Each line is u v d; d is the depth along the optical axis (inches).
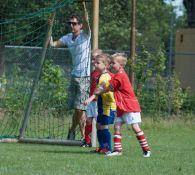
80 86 1080.2
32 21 1581.0
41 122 1226.0
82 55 1085.8
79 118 1074.1
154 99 1615.4
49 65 1298.0
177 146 1077.8
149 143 1128.2
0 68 1475.1
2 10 1834.4
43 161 788.6
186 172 736.3
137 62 1621.6
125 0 2321.6
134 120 885.2
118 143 895.1
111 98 908.0
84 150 955.3
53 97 1264.8
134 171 729.0
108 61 903.7
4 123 1290.6
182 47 2422.5
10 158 808.3
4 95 1341.0
